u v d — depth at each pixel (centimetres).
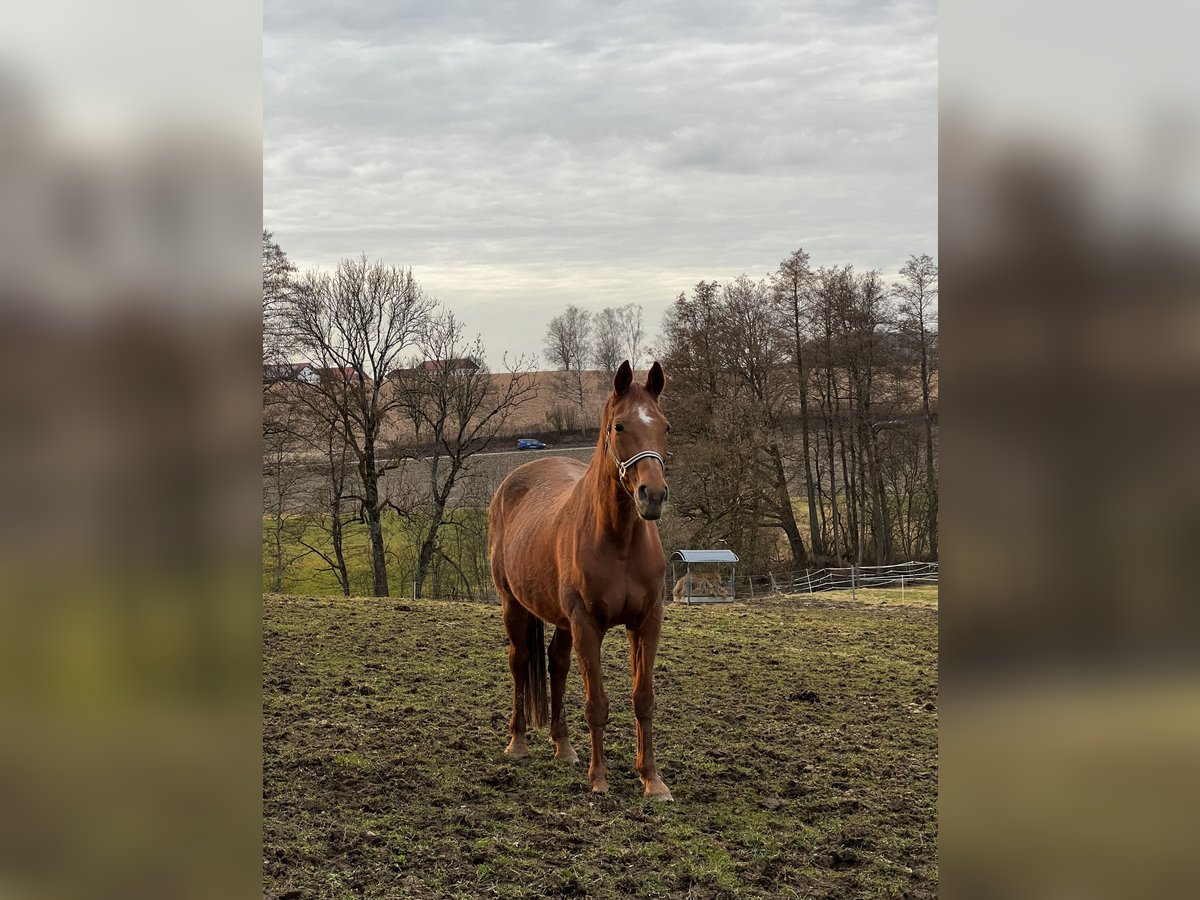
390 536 2905
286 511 2536
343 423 2617
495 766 641
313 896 411
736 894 436
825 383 3147
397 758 642
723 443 2852
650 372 581
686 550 2711
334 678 885
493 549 744
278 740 671
